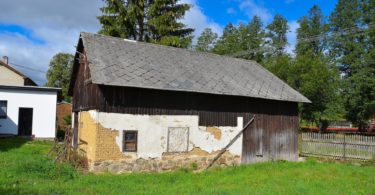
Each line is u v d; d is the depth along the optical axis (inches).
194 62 835.4
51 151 767.1
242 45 2353.6
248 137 806.5
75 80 853.2
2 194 398.3
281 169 721.0
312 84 1421.0
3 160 634.2
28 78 1644.9
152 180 558.6
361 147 890.7
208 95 744.3
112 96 633.6
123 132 638.5
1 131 1152.2
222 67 877.8
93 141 624.4
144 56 758.5
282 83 939.3
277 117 865.5
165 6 1417.3
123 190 464.4
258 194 462.0
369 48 1813.5
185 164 705.6
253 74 919.0
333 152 940.6
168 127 687.1
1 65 1594.5
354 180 606.9
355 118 1780.3
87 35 738.8
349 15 1952.5
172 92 696.4
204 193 458.9
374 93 1626.5
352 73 1827.0
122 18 1349.7
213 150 747.4
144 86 636.7
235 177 616.7
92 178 536.7
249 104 812.6
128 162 640.4
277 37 2416.3
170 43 1386.6
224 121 767.1
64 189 442.3
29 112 1200.8
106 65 655.8
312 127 1968.5
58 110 1600.6
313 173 671.1
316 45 2142.0
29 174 518.0
